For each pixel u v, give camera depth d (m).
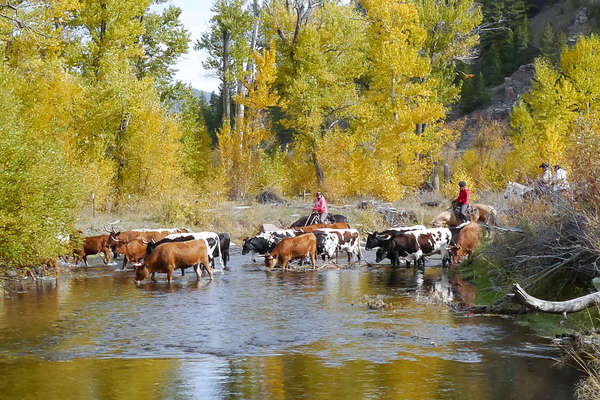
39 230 14.53
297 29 46.16
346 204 36.44
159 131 35.53
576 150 13.33
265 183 41.31
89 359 9.23
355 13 47.34
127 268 20.55
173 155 36.84
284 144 62.97
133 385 7.96
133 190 34.56
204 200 31.05
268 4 48.19
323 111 46.50
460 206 23.58
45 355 9.45
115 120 34.78
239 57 48.03
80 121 33.97
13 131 14.76
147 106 35.50
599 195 12.22
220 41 49.44
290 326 11.38
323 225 24.11
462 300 13.89
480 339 10.29
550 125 40.00
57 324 11.63
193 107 48.31
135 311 12.88
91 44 37.50
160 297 14.66
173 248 17.20
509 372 8.41
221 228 28.92
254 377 8.28
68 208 16.20
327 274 18.92
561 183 13.99
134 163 35.28
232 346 9.94
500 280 14.69
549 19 103.88
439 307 13.18
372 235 20.78
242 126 42.19
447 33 49.88
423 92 43.78
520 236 14.50
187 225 28.47
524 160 42.50
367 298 14.12
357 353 9.46
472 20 49.44
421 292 15.09
